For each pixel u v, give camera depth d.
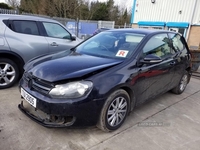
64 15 28.17
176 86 4.25
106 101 2.35
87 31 15.93
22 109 2.63
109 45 3.19
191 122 3.16
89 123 2.33
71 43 4.81
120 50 2.96
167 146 2.45
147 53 3.00
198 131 2.89
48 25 4.48
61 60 2.73
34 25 4.22
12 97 3.45
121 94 2.55
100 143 2.38
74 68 2.41
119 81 2.44
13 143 2.24
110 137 2.51
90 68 2.41
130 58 2.76
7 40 3.71
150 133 2.71
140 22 16.98
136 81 2.71
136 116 3.17
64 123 2.27
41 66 2.54
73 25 14.65
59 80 2.19
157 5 15.46
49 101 2.17
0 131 2.44
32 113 2.56
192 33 13.68
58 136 2.44
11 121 2.68
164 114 3.36
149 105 3.69
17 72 3.95
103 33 3.69
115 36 3.38
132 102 2.81
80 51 3.27
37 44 4.14
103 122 2.43
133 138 2.54
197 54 6.64
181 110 3.60
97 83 2.27
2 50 3.63
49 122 2.30
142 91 2.94
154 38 3.26
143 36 3.15
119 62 2.65
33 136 2.40
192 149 2.44
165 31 3.75
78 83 2.20
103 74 2.37
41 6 28.50
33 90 2.38
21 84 2.65
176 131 2.83
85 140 2.41
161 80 3.37
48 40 4.35
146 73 2.88
